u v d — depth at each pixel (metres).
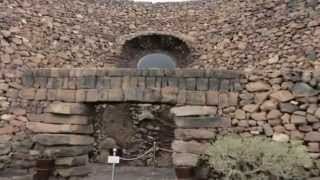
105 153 14.74
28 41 12.75
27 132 9.36
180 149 7.78
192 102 7.96
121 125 15.24
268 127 7.57
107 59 15.73
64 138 8.45
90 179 10.10
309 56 11.93
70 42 14.57
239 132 7.77
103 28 16.12
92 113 9.05
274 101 7.63
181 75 8.11
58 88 8.70
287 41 12.91
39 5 13.85
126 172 12.53
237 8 15.25
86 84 8.46
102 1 16.52
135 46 16.55
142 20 16.98
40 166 8.33
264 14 14.20
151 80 8.19
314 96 7.34
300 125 7.33
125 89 8.23
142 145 15.04
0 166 9.27
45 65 13.11
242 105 7.87
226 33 15.16
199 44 15.77
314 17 12.34
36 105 8.91
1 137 9.61
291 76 7.59
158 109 15.34
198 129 7.83
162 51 16.83
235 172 6.81
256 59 13.72
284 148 6.95
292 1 13.31
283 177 6.83
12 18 12.45
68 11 15.04
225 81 8.00
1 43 11.60
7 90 10.53
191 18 16.48
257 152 6.93
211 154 7.28
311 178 6.86
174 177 11.51
